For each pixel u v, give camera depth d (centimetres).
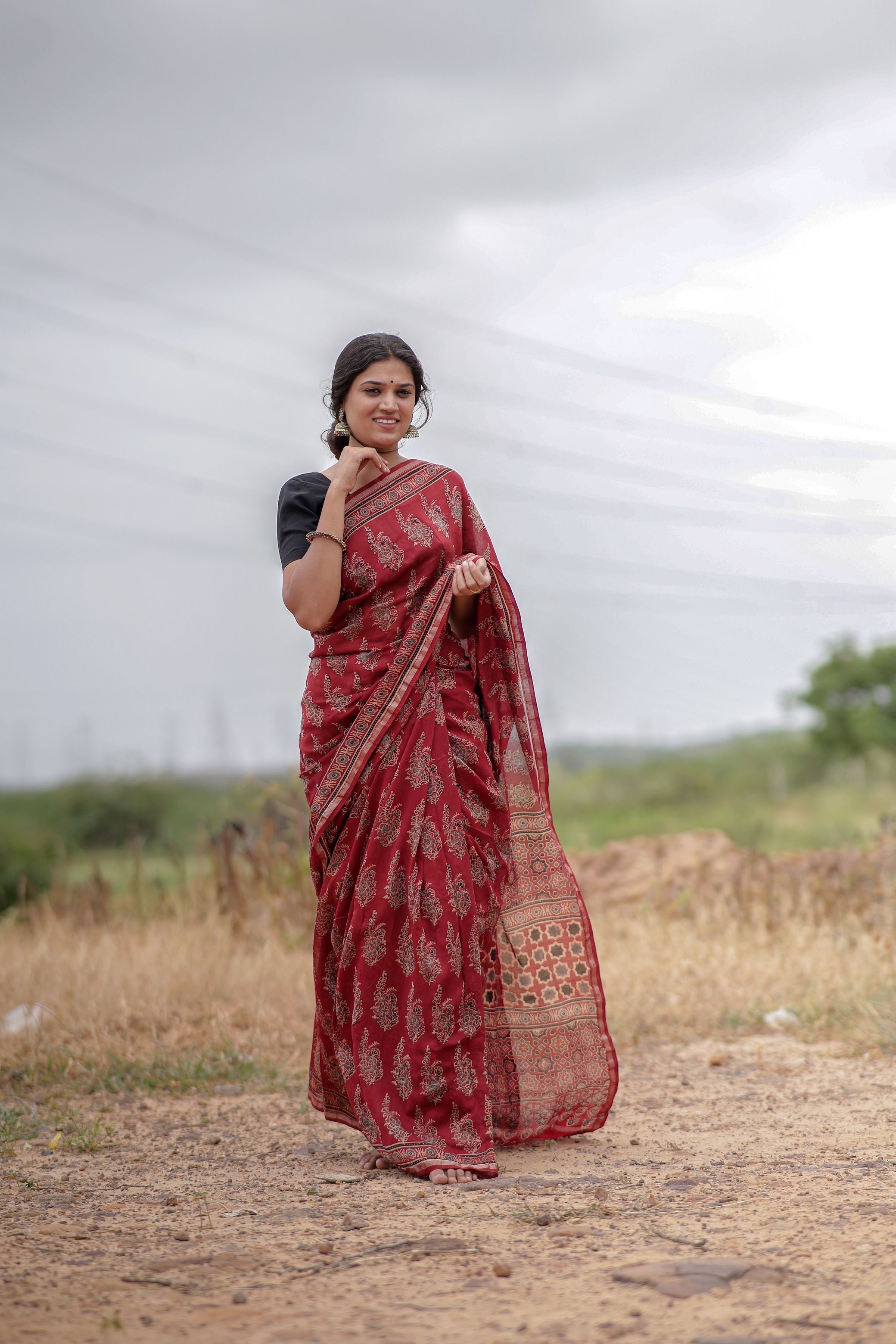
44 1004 650
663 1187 339
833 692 4066
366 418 414
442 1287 256
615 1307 239
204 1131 444
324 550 390
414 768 388
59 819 2870
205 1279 265
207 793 3331
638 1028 618
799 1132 411
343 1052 392
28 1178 374
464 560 402
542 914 414
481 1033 380
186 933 797
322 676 401
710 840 1099
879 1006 606
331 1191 349
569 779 4497
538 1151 396
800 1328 223
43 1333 231
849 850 980
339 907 390
